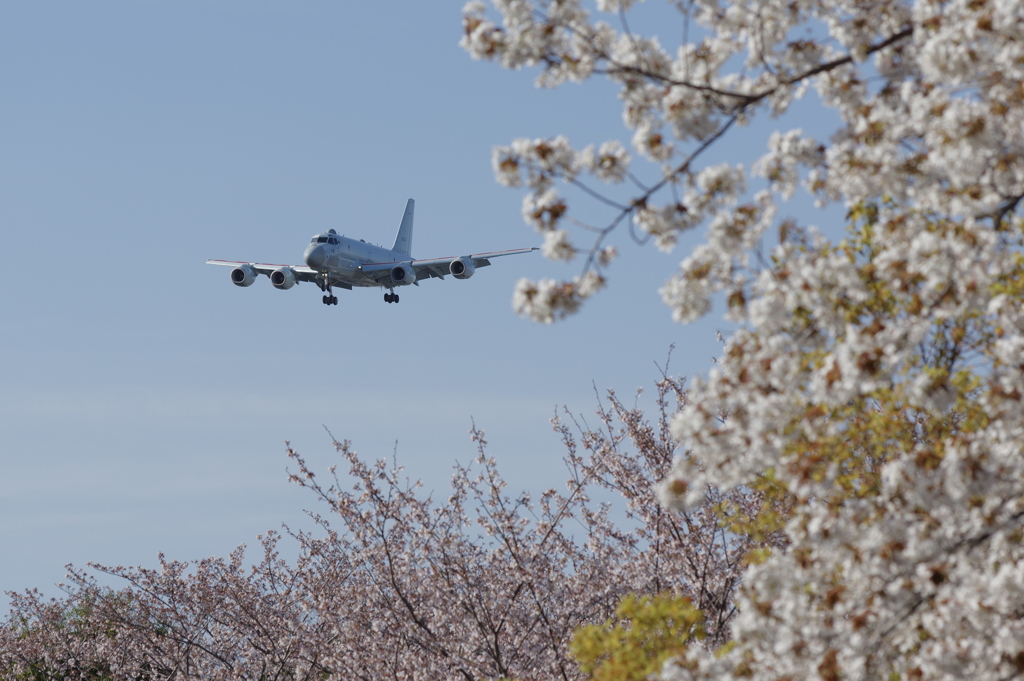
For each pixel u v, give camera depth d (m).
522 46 24.33
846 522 22.22
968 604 20.97
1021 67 21.92
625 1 25.41
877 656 21.83
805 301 23.66
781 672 22.05
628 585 47.84
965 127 21.44
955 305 22.80
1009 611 21.30
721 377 24.12
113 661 83.75
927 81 23.16
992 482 20.83
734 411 23.91
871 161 24.00
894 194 24.27
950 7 22.31
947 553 21.45
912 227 24.06
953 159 21.67
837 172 24.80
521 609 48.19
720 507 36.06
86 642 86.81
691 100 25.03
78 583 77.94
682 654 25.88
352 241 166.88
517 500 48.47
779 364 23.08
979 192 22.45
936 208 23.50
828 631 21.81
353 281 167.62
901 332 21.92
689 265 24.48
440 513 48.56
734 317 24.59
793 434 23.28
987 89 22.56
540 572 46.50
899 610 21.38
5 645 87.75
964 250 22.20
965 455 21.16
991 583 20.94
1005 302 25.34
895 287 23.59
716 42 26.23
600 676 28.23
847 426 29.72
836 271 23.81
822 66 24.78
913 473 21.44
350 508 47.56
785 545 41.81
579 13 24.53
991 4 21.31
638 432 48.28
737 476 24.08
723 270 24.72
